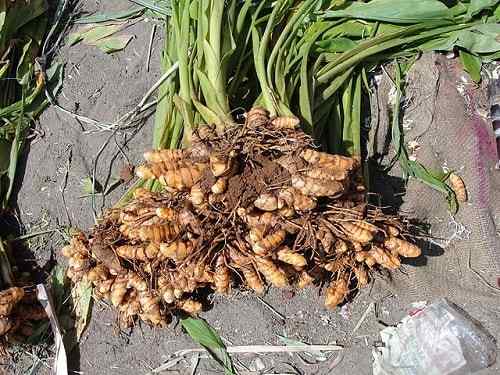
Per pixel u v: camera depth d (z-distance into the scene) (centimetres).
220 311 84
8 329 76
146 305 72
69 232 85
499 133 83
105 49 90
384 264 72
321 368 82
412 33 82
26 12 86
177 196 68
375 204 84
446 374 79
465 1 83
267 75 73
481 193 83
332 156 65
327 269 74
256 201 65
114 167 87
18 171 87
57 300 84
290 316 84
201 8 75
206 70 75
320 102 78
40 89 87
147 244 70
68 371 82
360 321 83
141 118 87
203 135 67
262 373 82
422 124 85
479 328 80
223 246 68
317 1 78
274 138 66
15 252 85
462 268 82
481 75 86
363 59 81
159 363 83
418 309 83
